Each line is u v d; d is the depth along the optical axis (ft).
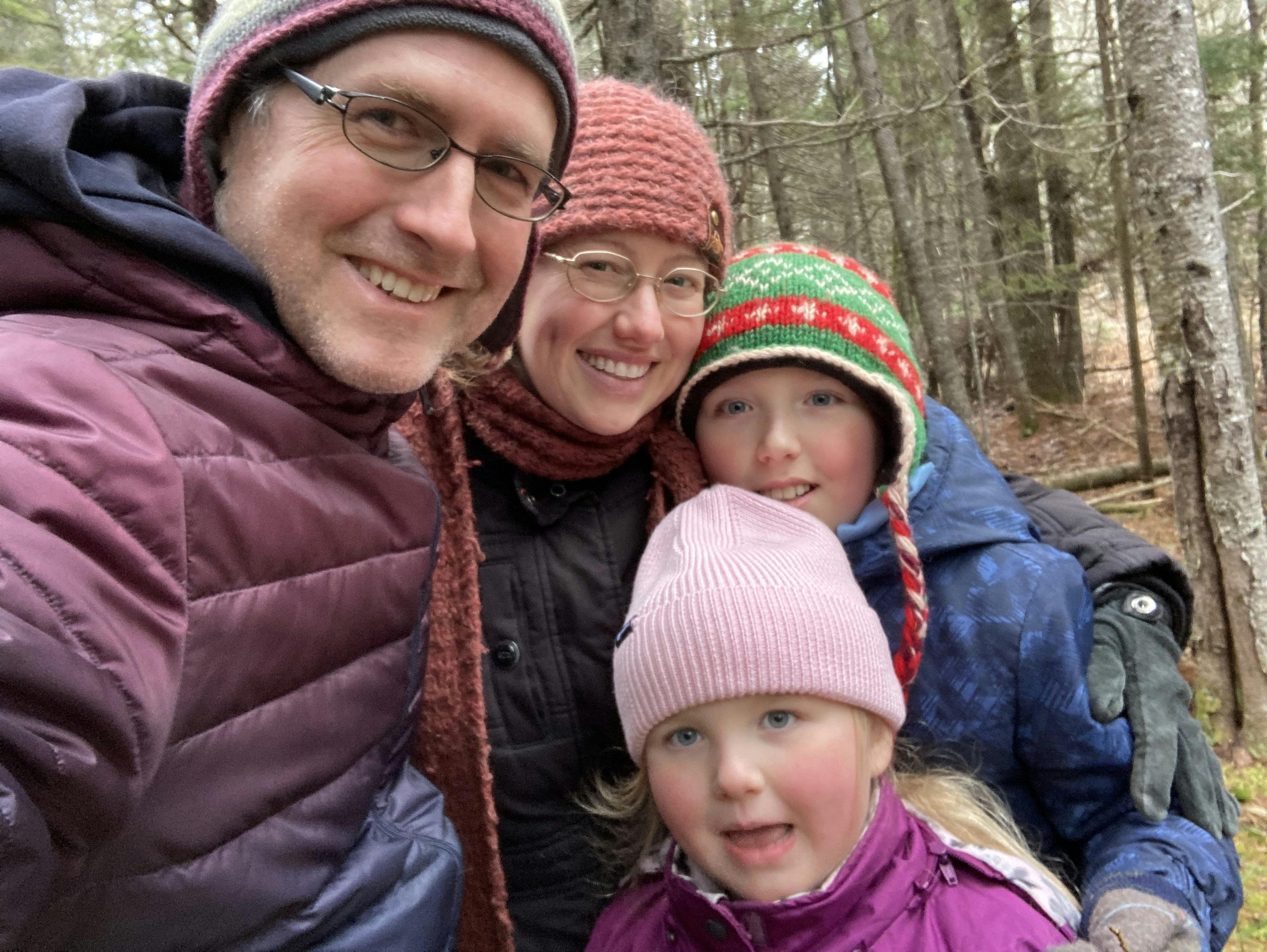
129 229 1.29
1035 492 2.65
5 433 1.06
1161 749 1.98
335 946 1.44
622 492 2.25
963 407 10.78
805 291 2.11
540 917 2.10
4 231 1.28
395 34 1.40
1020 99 14.49
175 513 1.17
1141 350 19.01
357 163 1.42
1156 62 5.05
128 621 1.08
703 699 1.73
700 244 2.03
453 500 2.06
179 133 1.63
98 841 1.03
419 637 1.77
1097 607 2.22
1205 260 5.13
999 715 2.05
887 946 1.67
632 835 2.09
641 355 2.06
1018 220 16.01
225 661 1.24
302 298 1.47
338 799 1.47
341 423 1.55
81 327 1.27
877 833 1.76
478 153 1.49
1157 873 1.84
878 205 16.42
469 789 2.00
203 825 1.23
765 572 1.79
